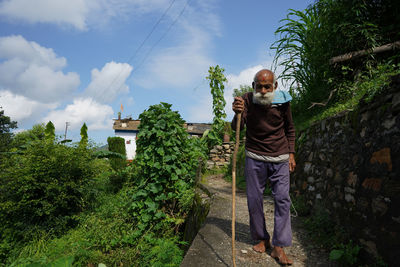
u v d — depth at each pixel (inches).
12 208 235.9
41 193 259.3
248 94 90.6
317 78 209.6
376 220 84.2
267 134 90.0
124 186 315.9
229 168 362.0
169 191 215.9
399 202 74.1
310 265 92.7
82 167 277.0
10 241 234.5
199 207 178.7
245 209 159.3
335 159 126.8
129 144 1093.1
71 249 185.0
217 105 377.1
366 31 157.2
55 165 259.3
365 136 98.0
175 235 197.6
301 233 124.6
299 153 187.6
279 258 91.3
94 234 206.7
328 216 124.3
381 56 163.0
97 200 291.7
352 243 96.4
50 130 428.8
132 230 205.9
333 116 135.1
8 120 1147.3
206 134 405.7
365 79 159.2
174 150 213.3
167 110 218.2
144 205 212.7
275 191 91.8
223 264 89.1
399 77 79.5
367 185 92.1
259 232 96.6
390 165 80.0
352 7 166.6
